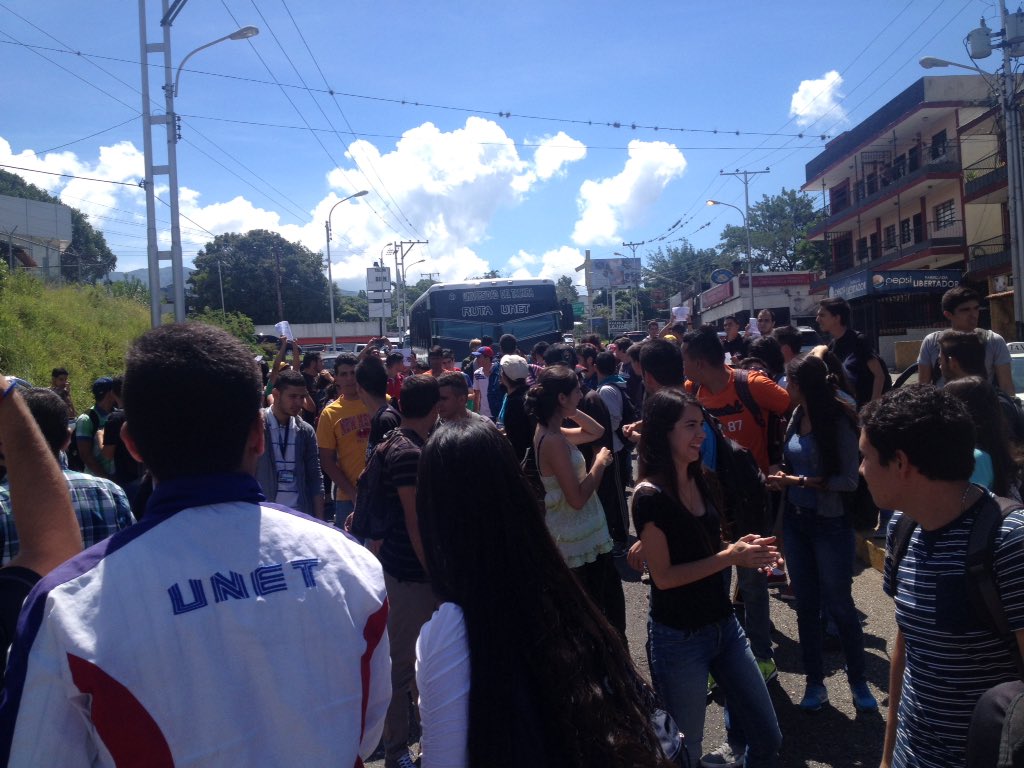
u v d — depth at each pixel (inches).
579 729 69.8
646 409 135.4
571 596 77.4
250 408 66.4
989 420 123.5
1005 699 66.3
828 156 1871.3
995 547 85.8
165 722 55.7
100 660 54.9
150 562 59.0
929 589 90.0
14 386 78.0
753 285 2097.7
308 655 61.2
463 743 70.1
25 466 77.5
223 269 3006.9
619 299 4429.1
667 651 133.0
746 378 208.5
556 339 705.0
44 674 54.9
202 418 63.4
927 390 92.4
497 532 75.0
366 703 65.4
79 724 55.6
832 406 174.9
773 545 127.3
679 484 135.1
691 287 3021.7
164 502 62.6
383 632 67.6
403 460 163.5
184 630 57.4
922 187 1512.1
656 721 79.9
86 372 812.6
